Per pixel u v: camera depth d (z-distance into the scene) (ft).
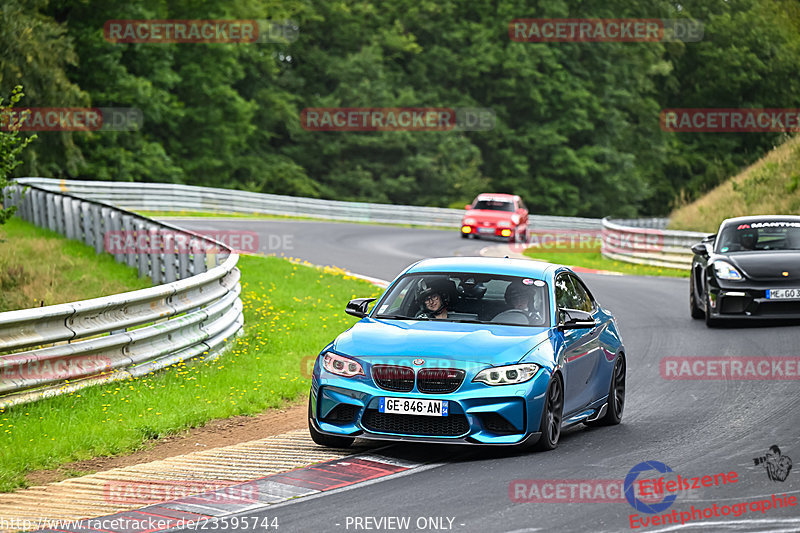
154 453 87.61
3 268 188.85
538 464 80.59
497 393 81.15
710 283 166.61
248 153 635.66
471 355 82.38
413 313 92.27
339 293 200.85
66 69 503.20
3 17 398.42
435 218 536.83
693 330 166.81
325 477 76.38
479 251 329.93
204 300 130.31
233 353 133.08
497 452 85.35
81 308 102.68
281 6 648.38
